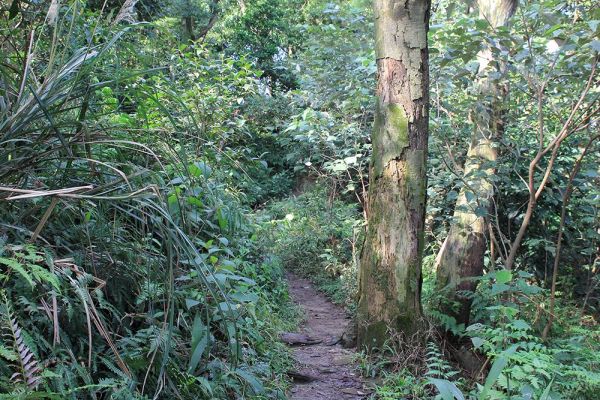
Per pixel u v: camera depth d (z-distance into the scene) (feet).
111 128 8.09
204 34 53.42
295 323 18.21
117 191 7.79
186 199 10.05
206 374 8.74
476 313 16.03
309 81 24.52
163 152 8.85
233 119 21.66
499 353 7.72
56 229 7.71
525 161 19.16
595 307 19.89
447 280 16.88
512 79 15.83
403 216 14.34
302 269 29.50
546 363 7.64
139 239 8.63
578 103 13.03
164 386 7.48
